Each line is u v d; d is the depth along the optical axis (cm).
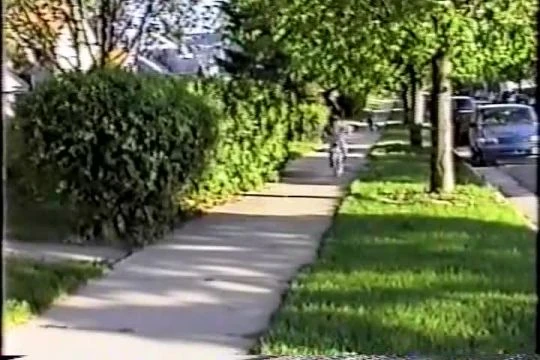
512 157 2622
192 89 1562
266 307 862
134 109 1223
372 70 1496
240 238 1291
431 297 869
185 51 2345
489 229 1294
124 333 768
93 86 1220
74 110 1212
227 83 1723
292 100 2286
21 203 1295
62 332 769
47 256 1134
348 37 1464
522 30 1424
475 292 888
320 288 912
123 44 2058
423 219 1393
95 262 1096
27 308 830
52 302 877
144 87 1245
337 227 1332
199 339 749
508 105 2823
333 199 1775
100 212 1249
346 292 894
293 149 2522
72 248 1201
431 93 1722
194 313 839
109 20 1992
